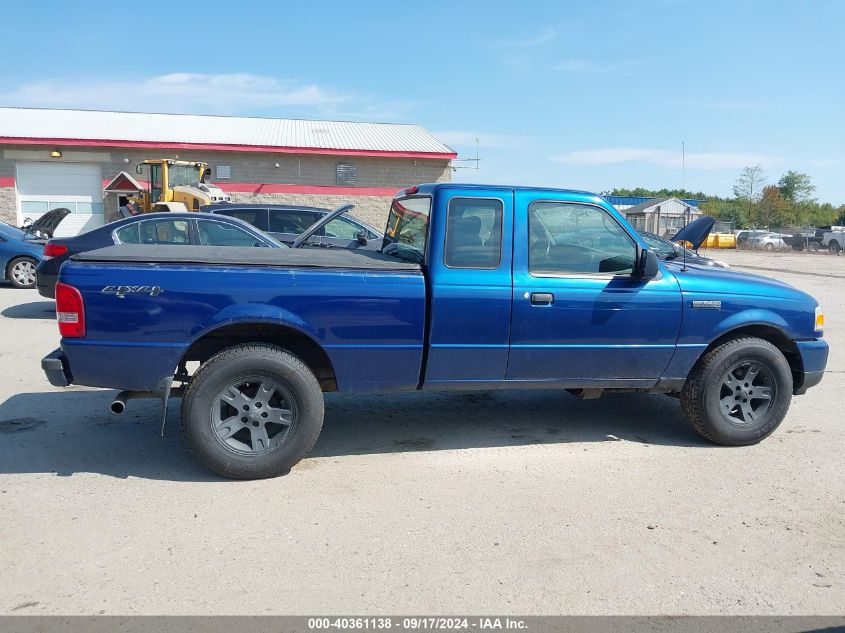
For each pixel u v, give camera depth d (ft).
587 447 17.80
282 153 88.63
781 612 10.59
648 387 17.70
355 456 16.90
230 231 31.96
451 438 18.35
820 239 142.20
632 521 13.52
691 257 33.68
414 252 16.99
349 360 15.79
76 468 15.75
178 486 14.87
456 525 13.24
